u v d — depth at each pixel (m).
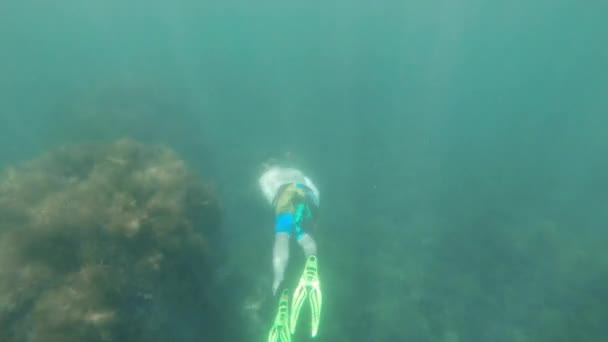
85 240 3.78
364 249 6.56
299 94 14.62
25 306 3.34
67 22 37.94
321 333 4.80
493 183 10.12
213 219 5.24
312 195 5.20
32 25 32.53
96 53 22.94
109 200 4.23
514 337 5.28
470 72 29.38
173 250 4.24
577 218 8.95
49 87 13.74
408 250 6.77
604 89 28.92
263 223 6.71
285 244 4.48
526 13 83.00
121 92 9.98
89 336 3.21
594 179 11.30
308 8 88.81
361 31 43.38
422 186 9.09
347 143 10.64
